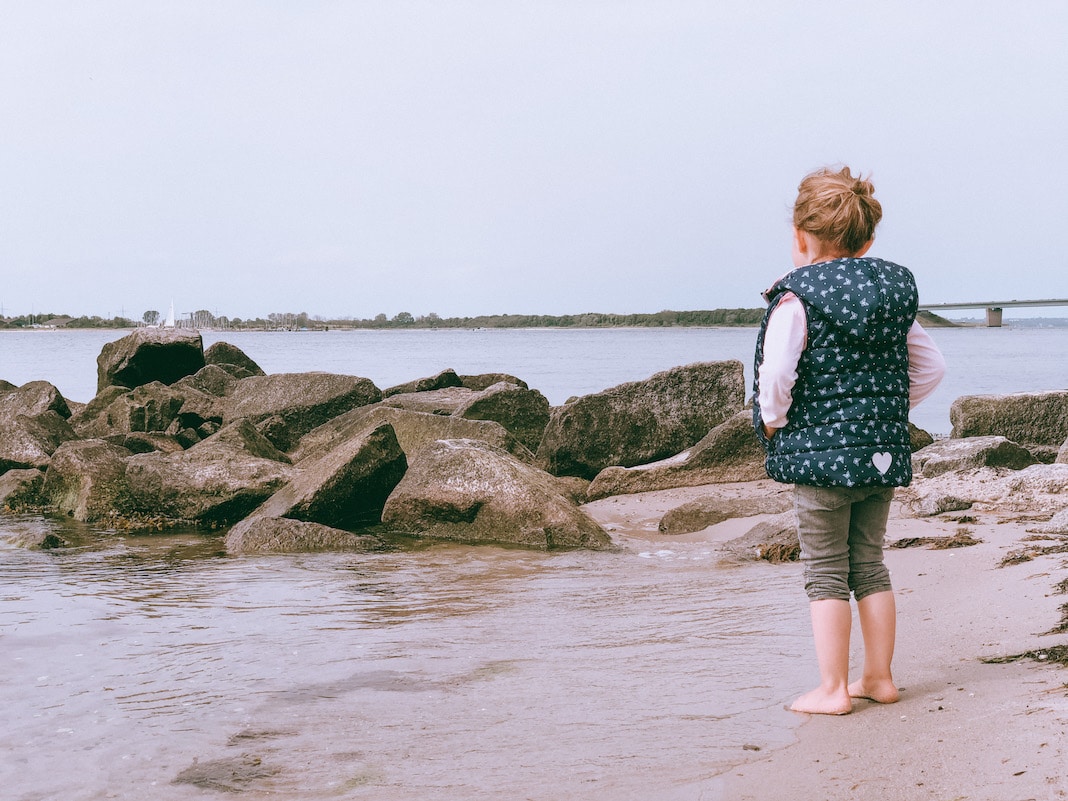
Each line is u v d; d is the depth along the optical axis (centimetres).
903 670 392
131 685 457
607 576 722
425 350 8706
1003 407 1306
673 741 339
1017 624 431
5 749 372
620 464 1336
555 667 458
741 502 941
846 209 350
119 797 323
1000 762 278
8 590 703
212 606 640
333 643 528
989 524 752
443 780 319
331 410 1645
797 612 543
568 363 5884
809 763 302
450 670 463
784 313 343
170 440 1533
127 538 976
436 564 802
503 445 1221
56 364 5462
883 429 341
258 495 1066
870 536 361
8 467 1358
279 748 363
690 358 6581
